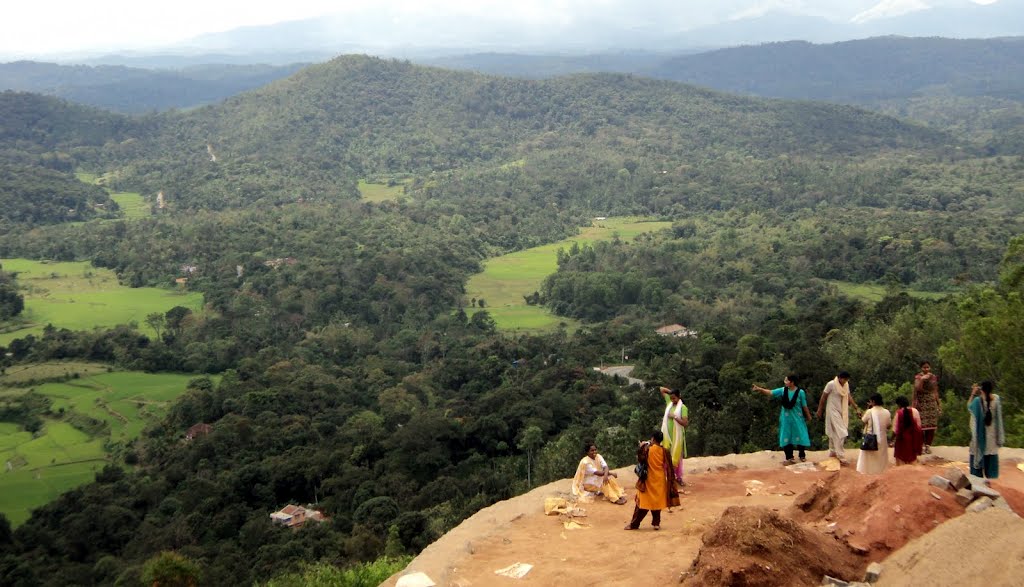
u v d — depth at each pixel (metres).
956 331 37.97
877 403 12.70
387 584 10.26
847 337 49.91
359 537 37.12
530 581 9.62
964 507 8.43
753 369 46.22
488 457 52.62
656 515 11.36
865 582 7.89
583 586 9.28
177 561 27.16
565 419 55.97
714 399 44.66
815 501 10.07
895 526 8.43
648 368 68.12
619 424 50.62
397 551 36.03
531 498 13.34
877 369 39.59
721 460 15.12
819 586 7.92
